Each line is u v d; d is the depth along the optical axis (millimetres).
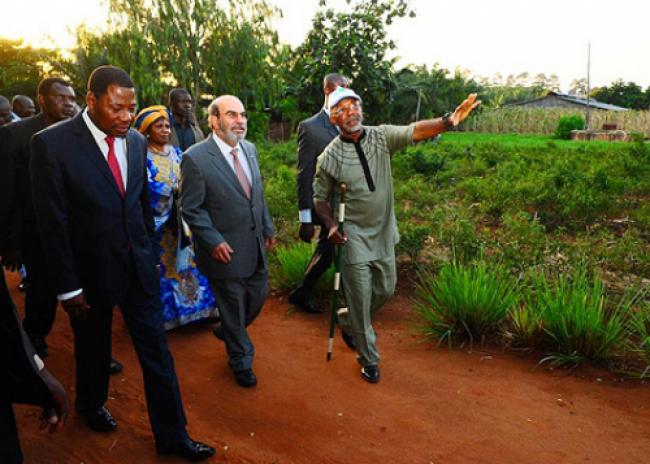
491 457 3117
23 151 3986
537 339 4336
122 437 3375
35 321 4309
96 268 3008
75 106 4121
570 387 3848
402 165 13469
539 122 44219
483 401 3691
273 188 9516
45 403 2141
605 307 4633
